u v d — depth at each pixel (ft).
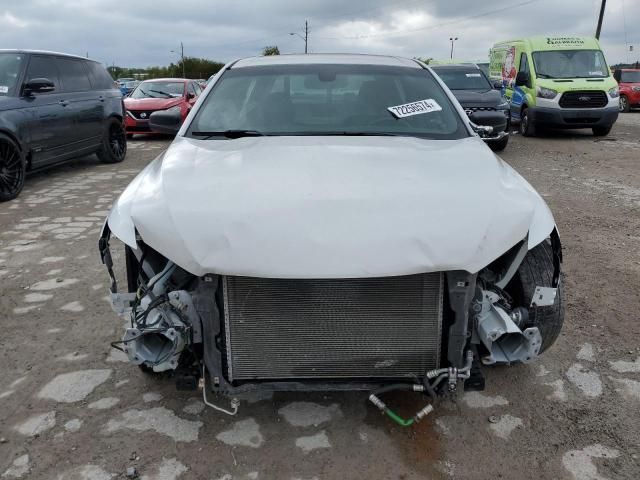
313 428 9.05
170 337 7.82
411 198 7.89
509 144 42.83
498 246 7.70
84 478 7.98
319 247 7.32
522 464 8.30
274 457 8.41
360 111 11.45
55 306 13.57
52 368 10.83
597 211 22.57
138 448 8.59
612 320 12.76
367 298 7.79
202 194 8.06
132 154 38.78
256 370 8.14
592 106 45.27
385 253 7.34
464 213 7.77
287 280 7.66
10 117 23.77
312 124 11.10
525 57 49.03
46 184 27.84
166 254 7.69
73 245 18.08
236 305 7.86
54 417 9.32
